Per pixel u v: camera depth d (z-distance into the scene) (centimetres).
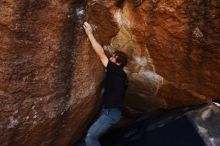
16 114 415
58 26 423
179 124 533
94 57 464
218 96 490
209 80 470
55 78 432
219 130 514
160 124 545
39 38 414
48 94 431
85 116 493
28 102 420
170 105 536
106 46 489
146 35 454
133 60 490
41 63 420
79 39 442
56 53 427
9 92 408
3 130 412
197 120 526
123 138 555
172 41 445
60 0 421
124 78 484
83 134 542
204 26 418
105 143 558
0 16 392
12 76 406
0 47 398
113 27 464
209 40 427
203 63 452
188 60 456
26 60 411
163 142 528
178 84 491
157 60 475
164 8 423
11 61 404
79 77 451
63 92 441
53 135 462
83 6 443
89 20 461
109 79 482
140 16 442
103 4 448
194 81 479
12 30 398
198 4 407
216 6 401
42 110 430
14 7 396
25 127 425
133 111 571
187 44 441
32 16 406
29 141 440
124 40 474
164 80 496
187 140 518
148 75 500
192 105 532
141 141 540
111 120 490
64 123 461
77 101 455
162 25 436
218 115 522
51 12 416
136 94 538
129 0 439
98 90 486
